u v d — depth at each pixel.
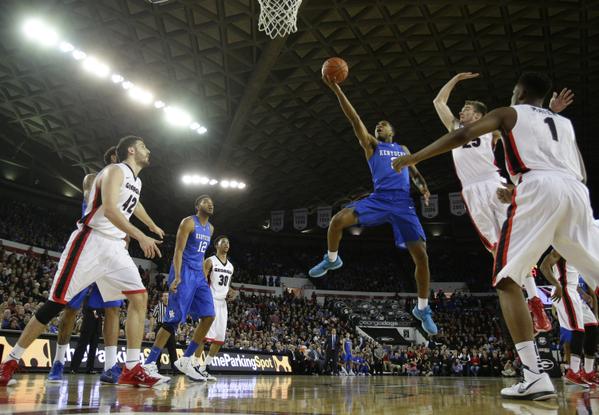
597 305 6.00
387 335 27.92
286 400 2.98
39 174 26.09
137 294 4.14
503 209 4.62
